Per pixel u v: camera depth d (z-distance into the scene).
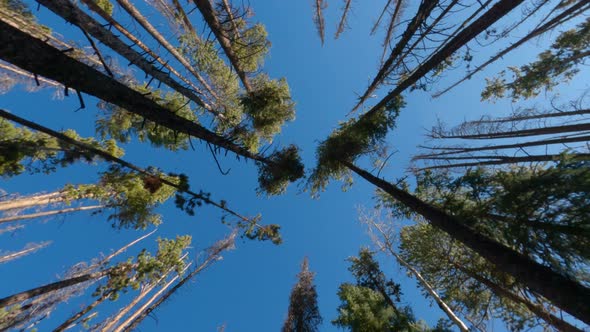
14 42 2.92
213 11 8.12
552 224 4.50
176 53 10.20
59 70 3.43
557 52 10.52
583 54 9.73
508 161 8.08
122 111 12.44
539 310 5.80
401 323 11.08
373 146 13.45
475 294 7.71
